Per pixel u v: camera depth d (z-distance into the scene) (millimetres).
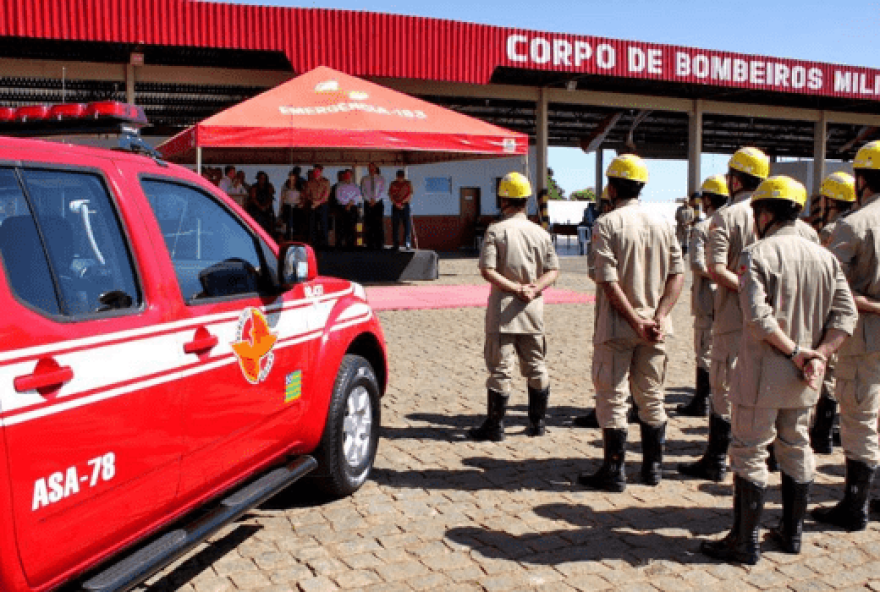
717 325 5094
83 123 3439
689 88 25312
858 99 27297
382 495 4840
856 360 4273
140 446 2941
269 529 4320
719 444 5098
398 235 18406
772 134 38000
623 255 4676
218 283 3617
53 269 2695
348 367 4727
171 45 17422
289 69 21016
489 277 5738
